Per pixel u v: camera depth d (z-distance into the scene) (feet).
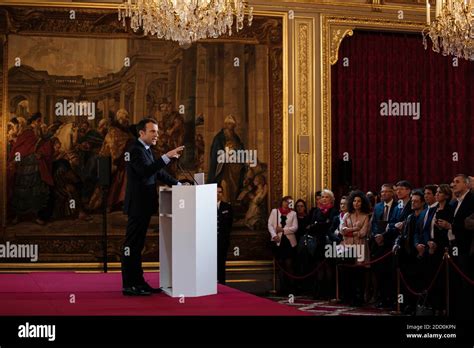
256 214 54.75
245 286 53.88
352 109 57.77
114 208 53.16
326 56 56.18
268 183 55.11
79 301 28.55
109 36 53.72
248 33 55.26
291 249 51.83
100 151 53.26
